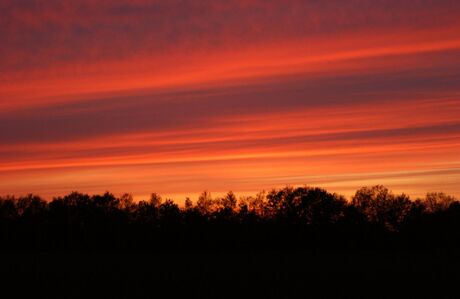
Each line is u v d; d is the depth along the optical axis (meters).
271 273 57.78
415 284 49.97
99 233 103.25
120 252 87.31
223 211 103.88
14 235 102.38
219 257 76.88
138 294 45.72
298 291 46.62
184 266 64.69
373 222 106.31
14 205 107.12
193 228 102.00
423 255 78.88
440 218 105.44
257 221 103.00
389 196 108.25
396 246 99.50
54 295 45.28
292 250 93.00
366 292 45.84
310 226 103.25
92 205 108.00
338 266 63.81
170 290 47.44
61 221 105.31
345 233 102.94
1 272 58.84
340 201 106.44
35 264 66.50
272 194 105.88
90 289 47.94
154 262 69.00
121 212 108.00
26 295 45.25
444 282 50.88
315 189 105.19
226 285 49.81
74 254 81.75
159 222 104.19
